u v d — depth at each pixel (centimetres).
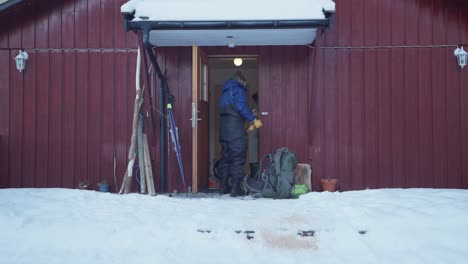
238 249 431
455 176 719
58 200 584
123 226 464
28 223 472
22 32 737
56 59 737
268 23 604
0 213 497
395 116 727
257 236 451
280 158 652
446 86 725
